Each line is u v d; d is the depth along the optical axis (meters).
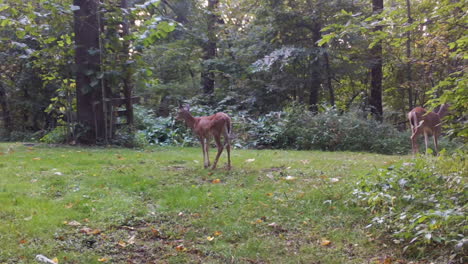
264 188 6.83
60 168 7.86
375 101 17.36
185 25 22.33
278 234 5.18
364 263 4.44
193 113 16.34
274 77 18.38
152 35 11.28
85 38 11.63
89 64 11.67
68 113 12.60
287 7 18.20
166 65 21.52
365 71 21.55
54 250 4.49
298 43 18.30
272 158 9.97
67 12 11.35
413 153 10.45
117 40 11.76
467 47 5.52
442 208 4.92
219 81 21.52
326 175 7.61
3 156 9.15
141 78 12.30
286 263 4.47
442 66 11.75
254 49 18.95
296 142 13.47
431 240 4.61
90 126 11.88
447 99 5.11
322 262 4.50
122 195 6.32
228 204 6.07
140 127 14.66
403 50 17.80
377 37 5.75
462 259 4.26
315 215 5.72
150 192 6.50
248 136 14.22
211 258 4.54
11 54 19.28
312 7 17.36
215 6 22.14
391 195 5.64
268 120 14.59
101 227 5.15
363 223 5.44
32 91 22.22
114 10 11.91
